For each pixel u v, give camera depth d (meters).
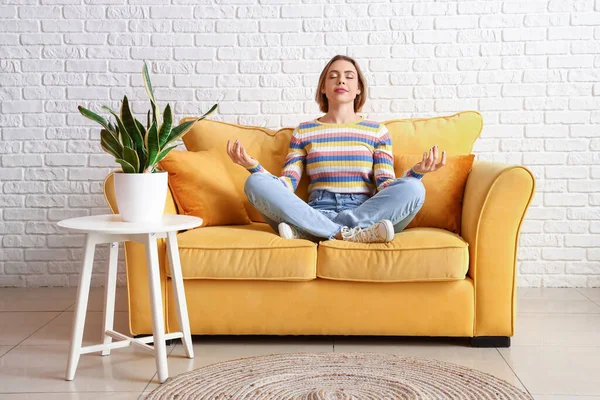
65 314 3.14
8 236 3.70
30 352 2.57
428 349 2.61
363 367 2.36
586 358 2.48
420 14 3.58
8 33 3.62
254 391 2.13
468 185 2.88
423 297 2.59
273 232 2.85
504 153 3.60
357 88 3.25
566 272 3.63
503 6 3.56
